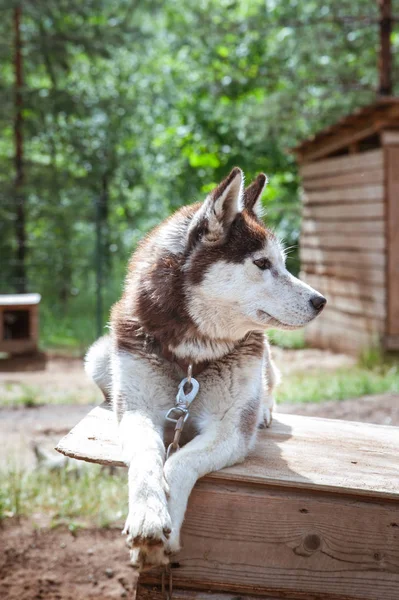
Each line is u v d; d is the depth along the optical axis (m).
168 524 2.47
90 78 18.31
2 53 14.84
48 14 14.73
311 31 14.16
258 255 3.22
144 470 2.62
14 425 6.87
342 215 11.12
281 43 15.32
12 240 15.47
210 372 3.21
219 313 3.20
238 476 2.84
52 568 4.19
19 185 15.23
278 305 3.19
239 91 17.36
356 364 9.71
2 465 5.56
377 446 3.35
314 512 2.78
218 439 2.97
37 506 4.91
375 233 10.04
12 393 8.45
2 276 15.41
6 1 14.22
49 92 15.41
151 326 3.24
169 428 3.34
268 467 2.96
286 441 3.39
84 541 4.49
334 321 11.50
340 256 11.23
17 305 11.06
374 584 2.76
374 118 9.72
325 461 3.09
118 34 15.50
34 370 10.11
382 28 12.42
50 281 15.91
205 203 3.26
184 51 19.73
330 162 11.52
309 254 12.61
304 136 15.36
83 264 16.12
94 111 16.39
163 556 2.50
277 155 18.05
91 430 3.25
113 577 4.13
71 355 11.34
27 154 18.06
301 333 13.07
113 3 16.20
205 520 2.80
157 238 3.48
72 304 15.87
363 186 10.36
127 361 3.24
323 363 10.30
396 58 14.77
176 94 18.89
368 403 7.08
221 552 2.79
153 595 2.81
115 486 5.15
